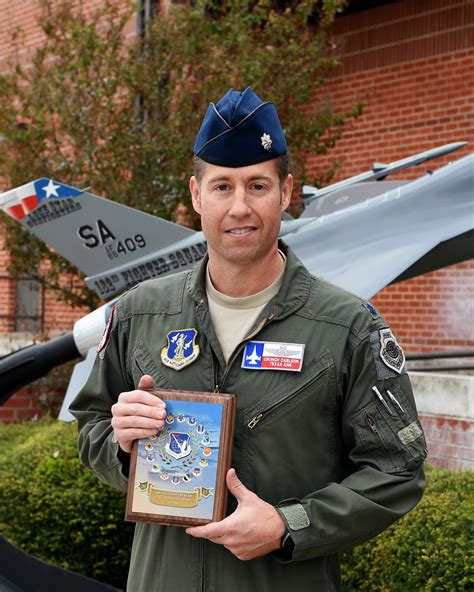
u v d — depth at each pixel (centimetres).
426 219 547
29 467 518
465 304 834
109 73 774
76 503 489
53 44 834
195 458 206
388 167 620
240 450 213
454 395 648
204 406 207
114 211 602
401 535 357
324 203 600
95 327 538
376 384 212
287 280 223
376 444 210
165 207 755
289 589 212
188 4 794
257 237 215
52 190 596
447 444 650
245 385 215
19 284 1202
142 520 208
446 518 348
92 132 768
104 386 240
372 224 559
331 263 548
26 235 797
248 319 223
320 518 202
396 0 899
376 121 920
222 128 213
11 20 1202
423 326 865
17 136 779
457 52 855
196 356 221
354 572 385
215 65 759
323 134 862
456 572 327
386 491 207
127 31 940
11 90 830
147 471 208
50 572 430
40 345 540
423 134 882
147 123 769
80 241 607
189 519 205
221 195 216
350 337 215
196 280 229
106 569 499
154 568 218
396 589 354
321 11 878
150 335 230
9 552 430
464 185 552
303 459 212
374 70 920
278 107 793
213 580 212
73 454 521
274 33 790
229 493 214
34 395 953
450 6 859
